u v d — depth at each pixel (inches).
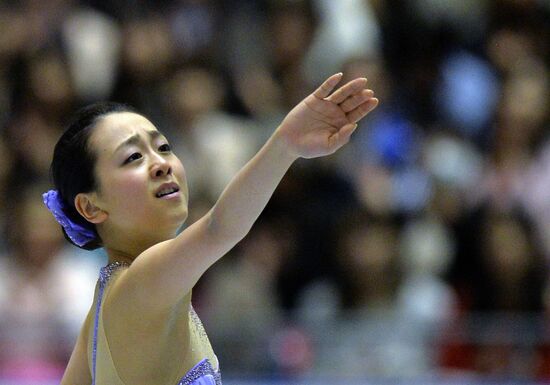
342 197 981.8
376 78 1059.3
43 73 1042.7
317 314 837.2
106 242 423.5
